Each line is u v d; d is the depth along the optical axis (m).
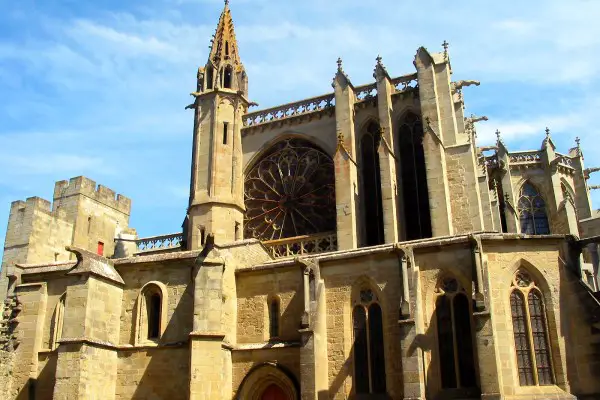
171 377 33.59
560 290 31.48
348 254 34.56
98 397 33.12
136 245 62.09
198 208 47.00
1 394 35.34
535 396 29.34
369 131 47.91
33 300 37.03
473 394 29.98
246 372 34.69
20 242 62.50
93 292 34.06
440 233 40.78
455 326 31.69
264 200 49.16
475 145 50.94
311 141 48.94
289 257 43.34
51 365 35.56
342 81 48.16
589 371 29.78
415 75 47.28
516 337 31.09
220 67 51.34
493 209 53.00
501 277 31.83
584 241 32.25
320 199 47.41
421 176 45.09
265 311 36.22
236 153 49.59
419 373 29.61
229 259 36.84
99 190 71.19
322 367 33.03
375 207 45.91
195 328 32.47
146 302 36.12
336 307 34.34
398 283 33.19
